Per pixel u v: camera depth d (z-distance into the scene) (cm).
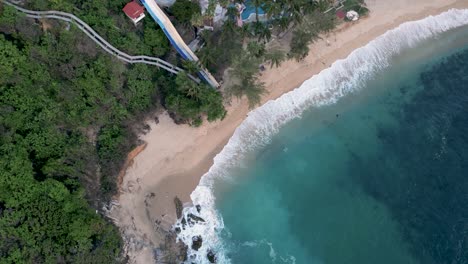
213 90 7000
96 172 6794
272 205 6981
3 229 5619
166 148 7219
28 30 6644
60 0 6981
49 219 5884
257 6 7381
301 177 7206
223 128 7438
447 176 7031
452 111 7662
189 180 7038
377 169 7219
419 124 7575
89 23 7206
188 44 7881
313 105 7781
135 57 7381
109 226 6347
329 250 6569
